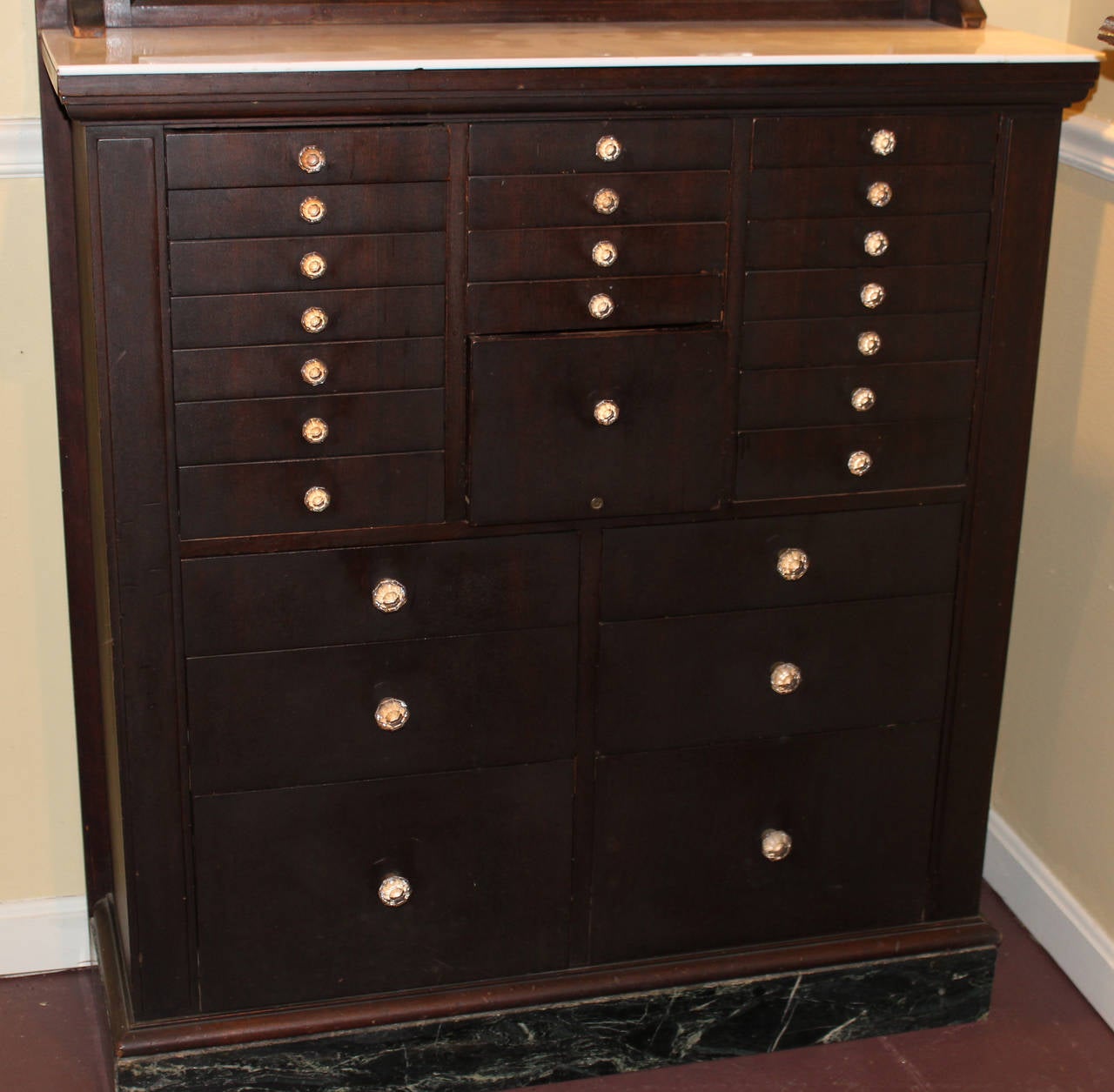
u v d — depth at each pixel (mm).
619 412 1964
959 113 1971
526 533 2008
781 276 1981
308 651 1995
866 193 1970
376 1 2162
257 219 1812
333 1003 2160
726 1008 2285
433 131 1826
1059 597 2537
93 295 1798
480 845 2139
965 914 2367
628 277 1936
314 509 1927
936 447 2111
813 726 2203
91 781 2451
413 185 1842
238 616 1959
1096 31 2373
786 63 1856
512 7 2205
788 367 2021
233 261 1820
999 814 2760
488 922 2182
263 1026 2125
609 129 1874
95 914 2475
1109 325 2352
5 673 2406
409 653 2027
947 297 2045
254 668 1986
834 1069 2316
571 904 2201
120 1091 2113
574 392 1946
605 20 2234
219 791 2029
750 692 2160
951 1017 2398
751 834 2234
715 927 2271
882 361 2051
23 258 2219
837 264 1993
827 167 1950
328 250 1844
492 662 2057
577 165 1878
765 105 1892
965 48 1995
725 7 2266
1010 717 2715
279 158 1797
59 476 2324
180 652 1957
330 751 2045
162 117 1745
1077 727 2502
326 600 1979
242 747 2016
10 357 2256
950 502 2145
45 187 2172
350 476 1936
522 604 2039
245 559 1938
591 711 2111
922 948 2328
